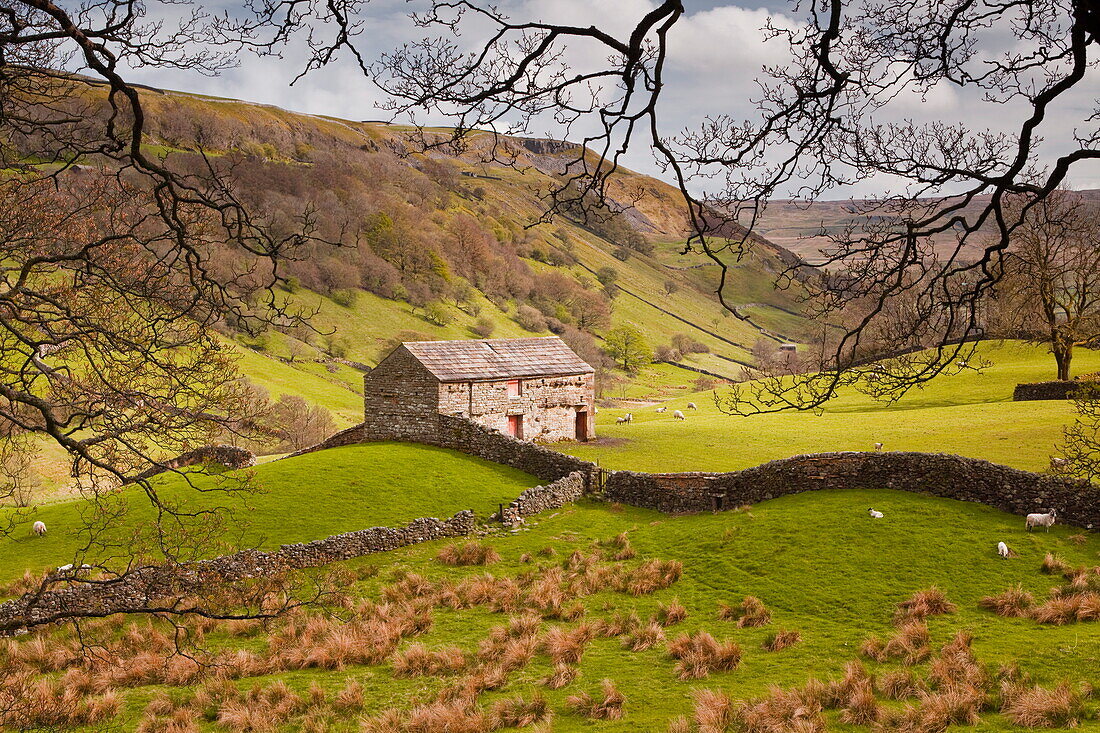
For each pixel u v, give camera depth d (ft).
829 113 23.57
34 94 30.99
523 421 177.06
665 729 57.21
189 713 65.46
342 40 23.11
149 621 88.74
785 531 101.45
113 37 25.44
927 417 190.49
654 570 97.14
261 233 32.24
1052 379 221.25
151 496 41.75
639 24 20.81
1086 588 77.77
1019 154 22.20
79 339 37.37
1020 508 98.84
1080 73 20.66
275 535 115.65
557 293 555.69
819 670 67.21
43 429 33.65
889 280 27.25
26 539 118.01
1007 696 55.72
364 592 97.60
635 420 232.32
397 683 70.79
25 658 78.64
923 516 99.71
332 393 322.96
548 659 74.64
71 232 43.73
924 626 72.64
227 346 57.16
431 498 131.13
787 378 264.11
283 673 75.15
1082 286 169.07
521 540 114.62
